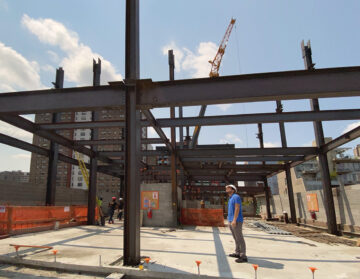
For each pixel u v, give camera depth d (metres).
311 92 6.88
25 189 20.80
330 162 66.38
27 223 11.62
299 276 5.21
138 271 5.47
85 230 13.07
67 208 14.88
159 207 16.14
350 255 7.58
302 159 18.19
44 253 7.12
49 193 17.02
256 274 5.18
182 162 21.11
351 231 12.93
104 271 5.64
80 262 6.09
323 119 11.88
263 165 23.39
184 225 17.23
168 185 16.38
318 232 14.57
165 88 7.37
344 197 13.87
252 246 9.03
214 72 64.19
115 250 7.61
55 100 8.12
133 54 7.00
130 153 6.49
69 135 108.19
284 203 23.86
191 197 32.69
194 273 5.27
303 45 15.05
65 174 102.12
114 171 27.67
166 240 9.98
